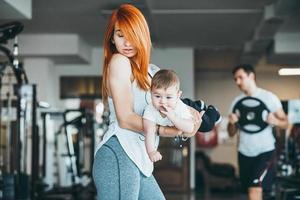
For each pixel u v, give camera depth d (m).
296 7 7.80
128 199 2.22
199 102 2.39
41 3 8.20
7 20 7.78
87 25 9.91
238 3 8.28
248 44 11.82
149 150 2.21
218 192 12.53
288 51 10.92
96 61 12.44
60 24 9.81
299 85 14.74
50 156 11.14
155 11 8.79
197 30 10.34
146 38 2.26
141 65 2.26
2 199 6.57
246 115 4.98
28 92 6.79
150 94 2.29
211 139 15.80
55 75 12.34
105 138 2.29
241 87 5.02
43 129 9.41
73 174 9.48
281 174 7.39
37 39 10.77
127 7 2.27
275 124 4.92
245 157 5.03
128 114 2.22
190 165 12.27
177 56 12.53
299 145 7.34
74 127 10.73
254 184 4.97
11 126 7.55
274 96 4.97
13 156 7.37
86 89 12.48
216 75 16.23
